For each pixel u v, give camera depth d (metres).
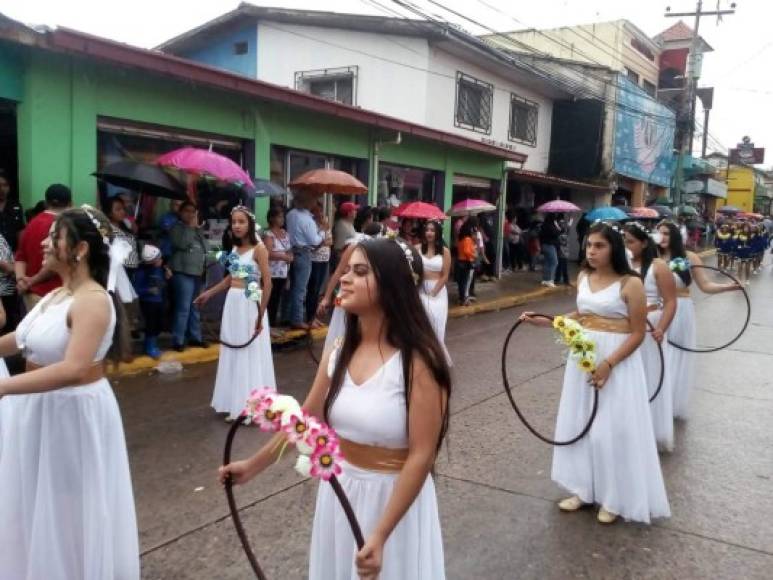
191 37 18.39
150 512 4.27
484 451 5.47
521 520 4.25
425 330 2.27
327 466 1.98
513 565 3.70
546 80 19.48
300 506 4.39
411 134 12.95
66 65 7.64
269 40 17.58
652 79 29.36
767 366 8.95
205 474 4.89
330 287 7.28
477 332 11.26
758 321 12.81
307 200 10.52
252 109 10.00
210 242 9.81
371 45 16.25
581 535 4.06
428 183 15.34
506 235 18.80
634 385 4.20
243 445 5.50
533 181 20.06
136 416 6.21
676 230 6.39
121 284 3.31
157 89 8.65
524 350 9.73
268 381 6.14
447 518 4.26
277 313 9.95
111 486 3.06
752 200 51.72
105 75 8.03
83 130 7.88
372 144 12.53
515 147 20.23
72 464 2.92
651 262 5.53
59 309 2.95
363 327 2.34
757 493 4.74
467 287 13.63
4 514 2.94
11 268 6.38
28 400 2.94
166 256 8.18
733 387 7.81
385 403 2.21
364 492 2.27
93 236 2.97
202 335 9.19
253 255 5.92
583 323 4.35
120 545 3.11
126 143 8.65
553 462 4.55
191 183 9.52
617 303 4.18
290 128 10.74
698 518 4.33
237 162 10.19
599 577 3.60
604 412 4.21
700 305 15.14
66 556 2.94
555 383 7.81
